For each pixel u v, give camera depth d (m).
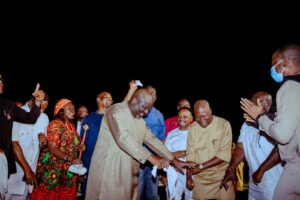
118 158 3.42
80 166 4.15
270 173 3.43
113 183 3.40
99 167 3.44
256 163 3.60
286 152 2.59
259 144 3.54
